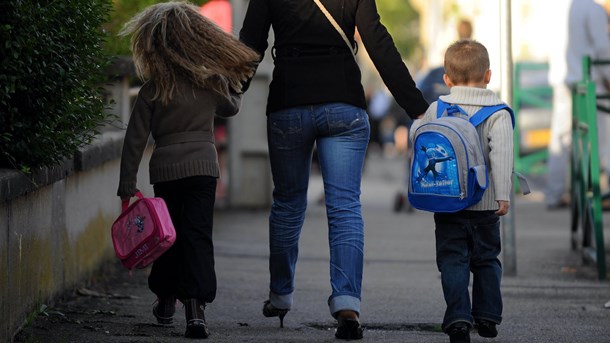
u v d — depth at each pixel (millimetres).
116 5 28375
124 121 30078
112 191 28453
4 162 19141
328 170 19797
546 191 51688
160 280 20438
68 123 20000
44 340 18922
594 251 31719
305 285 28031
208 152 19688
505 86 29953
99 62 21219
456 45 19469
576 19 44594
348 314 19453
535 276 30344
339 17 19625
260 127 49531
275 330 21031
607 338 20672
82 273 24828
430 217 48438
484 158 18781
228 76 19469
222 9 46156
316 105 19578
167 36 19391
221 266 30984
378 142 114688
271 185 49625
